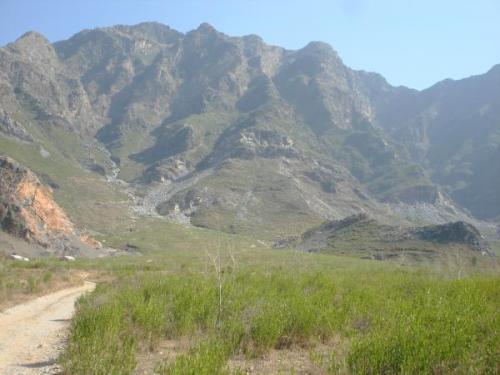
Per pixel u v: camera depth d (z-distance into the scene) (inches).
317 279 943.0
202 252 3769.7
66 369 436.8
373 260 2930.6
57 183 6520.7
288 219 6692.9
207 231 5841.5
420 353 376.5
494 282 789.9
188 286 771.4
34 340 599.8
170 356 486.0
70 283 1333.7
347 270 1657.2
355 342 405.1
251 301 658.8
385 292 821.9
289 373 424.5
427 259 3120.1
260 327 514.9
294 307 584.7
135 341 498.3
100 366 407.5
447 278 1130.0
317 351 497.7
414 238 3634.4
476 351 403.5
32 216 3454.7
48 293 1128.2
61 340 597.3
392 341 396.2
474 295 661.3
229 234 5802.2
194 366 364.5
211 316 603.5
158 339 550.3
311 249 3954.2
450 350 387.2
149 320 569.0
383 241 3750.0
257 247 4662.9
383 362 381.1
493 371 367.6
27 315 803.4
